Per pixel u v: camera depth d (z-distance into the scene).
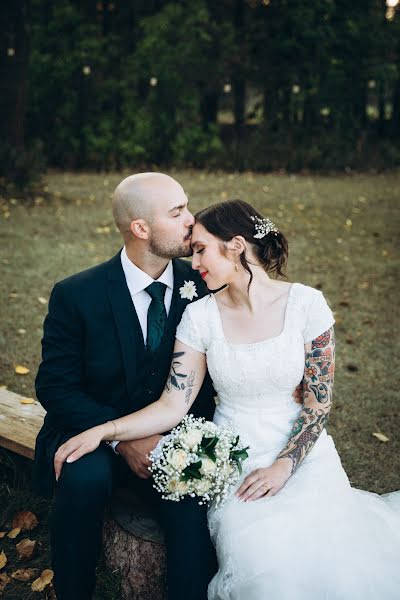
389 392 4.72
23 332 5.43
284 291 2.74
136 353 2.78
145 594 2.71
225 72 15.60
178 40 15.48
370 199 11.67
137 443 2.67
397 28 15.80
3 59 11.20
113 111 15.70
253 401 2.68
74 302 2.75
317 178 14.16
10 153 11.06
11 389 4.56
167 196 2.68
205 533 2.52
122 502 2.84
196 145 15.60
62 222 9.34
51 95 15.28
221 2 16.14
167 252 2.71
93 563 2.56
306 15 15.30
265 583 2.25
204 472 2.44
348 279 7.20
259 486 2.49
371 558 2.30
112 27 15.86
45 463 2.79
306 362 2.70
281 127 15.83
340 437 4.13
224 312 2.71
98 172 14.88
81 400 2.73
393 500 2.71
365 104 16.55
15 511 3.25
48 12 15.34
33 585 2.85
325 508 2.44
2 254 7.63
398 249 8.45
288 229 9.36
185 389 2.74
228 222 2.67
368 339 5.63
